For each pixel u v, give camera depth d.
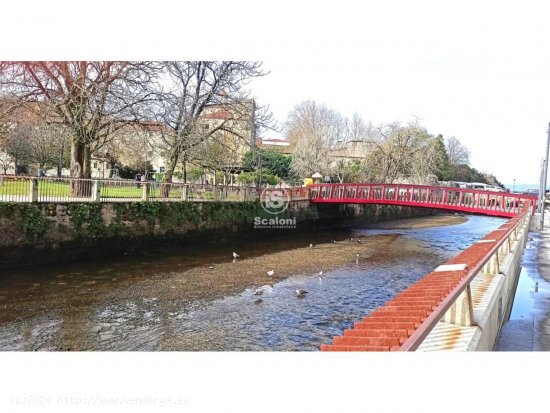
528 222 22.28
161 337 8.83
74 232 15.13
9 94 18.28
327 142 46.75
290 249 20.81
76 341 8.48
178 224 19.33
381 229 31.20
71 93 18.05
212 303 11.32
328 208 30.66
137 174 39.56
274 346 8.44
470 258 6.92
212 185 21.92
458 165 66.06
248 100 24.67
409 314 3.97
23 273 13.18
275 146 52.78
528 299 9.55
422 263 17.97
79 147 19.97
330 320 10.23
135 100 19.69
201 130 23.97
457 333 5.09
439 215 47.38
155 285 12.89
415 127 42.59
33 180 14.06
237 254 18.52
